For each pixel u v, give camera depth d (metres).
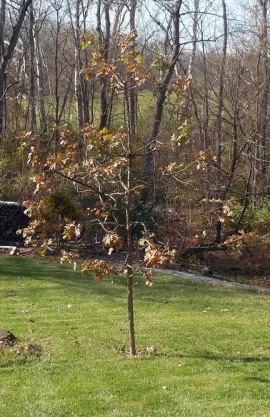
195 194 17.22
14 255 15.48
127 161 7.27
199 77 26.77
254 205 21.45
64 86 34.44
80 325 9.05
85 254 15.83
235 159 18.38
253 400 5.76
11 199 18.61
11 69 32.28
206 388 6.09
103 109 23.47
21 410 5.49
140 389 6.04
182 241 17.56
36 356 7.30
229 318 9.97
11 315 9.64
